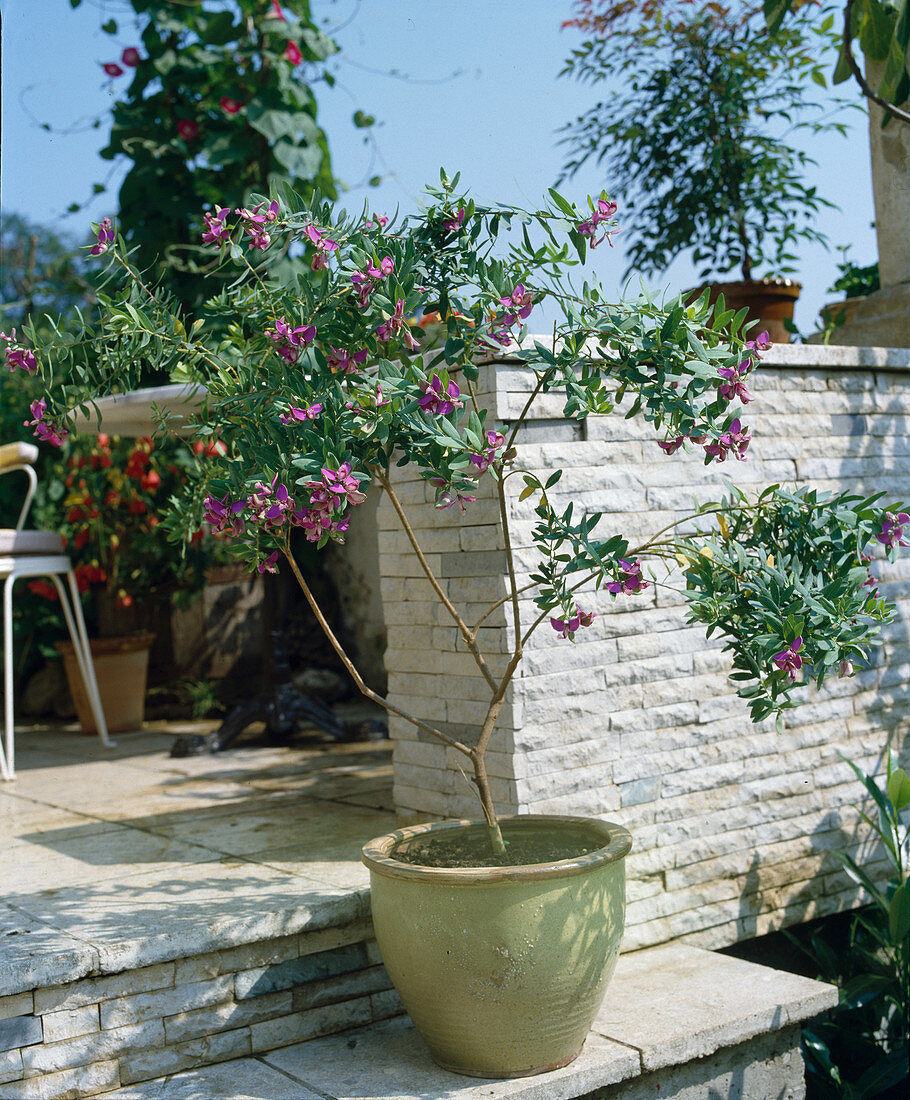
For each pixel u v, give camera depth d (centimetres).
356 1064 202
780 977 243
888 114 332
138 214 538
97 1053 192
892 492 333
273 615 436
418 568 274
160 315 211
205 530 494
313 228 190
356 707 537
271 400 190
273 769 384
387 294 180
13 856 269
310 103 541
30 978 184
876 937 320
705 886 281
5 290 952
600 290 182
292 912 213
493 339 184
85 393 211
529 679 248
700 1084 222
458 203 194
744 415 298
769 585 188
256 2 514
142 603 538
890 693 331
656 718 271
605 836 205
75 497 505
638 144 441
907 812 337
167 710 541
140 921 208
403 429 179
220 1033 205
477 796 259
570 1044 196
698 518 281
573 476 258
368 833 280
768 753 297
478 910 182
